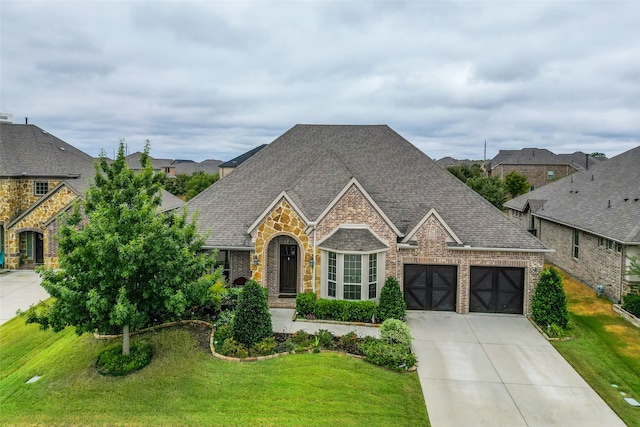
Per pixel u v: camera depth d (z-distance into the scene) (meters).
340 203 21.02
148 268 13.99
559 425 12.17
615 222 24.03
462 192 23.77
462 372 15.20
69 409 12.37
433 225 21.42
